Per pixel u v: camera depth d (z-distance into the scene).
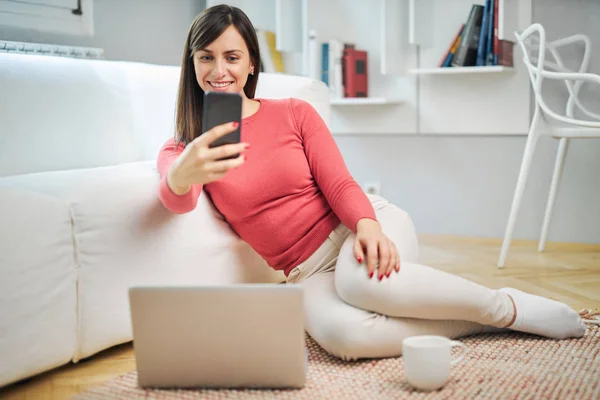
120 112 2.03
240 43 1.64
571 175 3.19
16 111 1.73
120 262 1.59
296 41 3.71
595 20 3.07
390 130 3.65
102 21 3.14
